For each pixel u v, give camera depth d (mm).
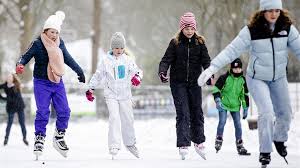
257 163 19297
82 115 59688
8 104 31828
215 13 69812
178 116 20703
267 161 16781
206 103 62562
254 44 16719
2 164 18906
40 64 20109
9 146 30875
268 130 16656
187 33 20625
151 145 31188
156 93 65500
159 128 36531
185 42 20766
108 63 21469
